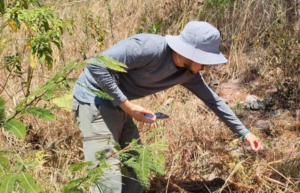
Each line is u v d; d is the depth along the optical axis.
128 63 2.34
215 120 3.61
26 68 3.99
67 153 3.16
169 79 2.54
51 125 3.48
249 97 4.00
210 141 3.25
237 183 2.84
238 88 4.24
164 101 3.95
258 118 3.76
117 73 2.44
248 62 4.45
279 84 3.96
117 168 2.34
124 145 2.73
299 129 3.53
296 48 4.17
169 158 3.13
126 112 2.43
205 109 3.74
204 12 5.17
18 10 2.85
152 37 2.36
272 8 4.84
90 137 2.48
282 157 3.18
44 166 3.04
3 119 1.29
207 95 2.76
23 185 1.21
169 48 2.39
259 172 2.91
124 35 4.98
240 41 4.69
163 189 3.00
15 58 3.04
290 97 3.88
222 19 5.02
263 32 4.67
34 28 2.88
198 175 3.08
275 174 3.02
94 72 2.31
